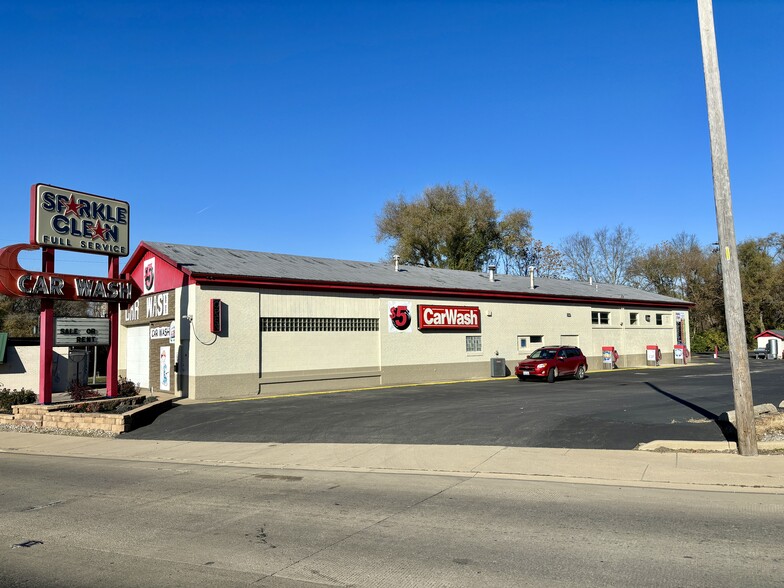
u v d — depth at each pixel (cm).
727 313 1067
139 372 2628
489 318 3139
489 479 979
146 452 1346
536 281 3991
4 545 660
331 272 2722
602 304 3831
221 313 2177
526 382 2730
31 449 1436
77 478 1059
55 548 646
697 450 1102
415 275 3238
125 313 2803
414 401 1939
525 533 671
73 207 1773
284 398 2120
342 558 596
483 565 569
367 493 895
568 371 2788
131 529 716
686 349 4375
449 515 756
